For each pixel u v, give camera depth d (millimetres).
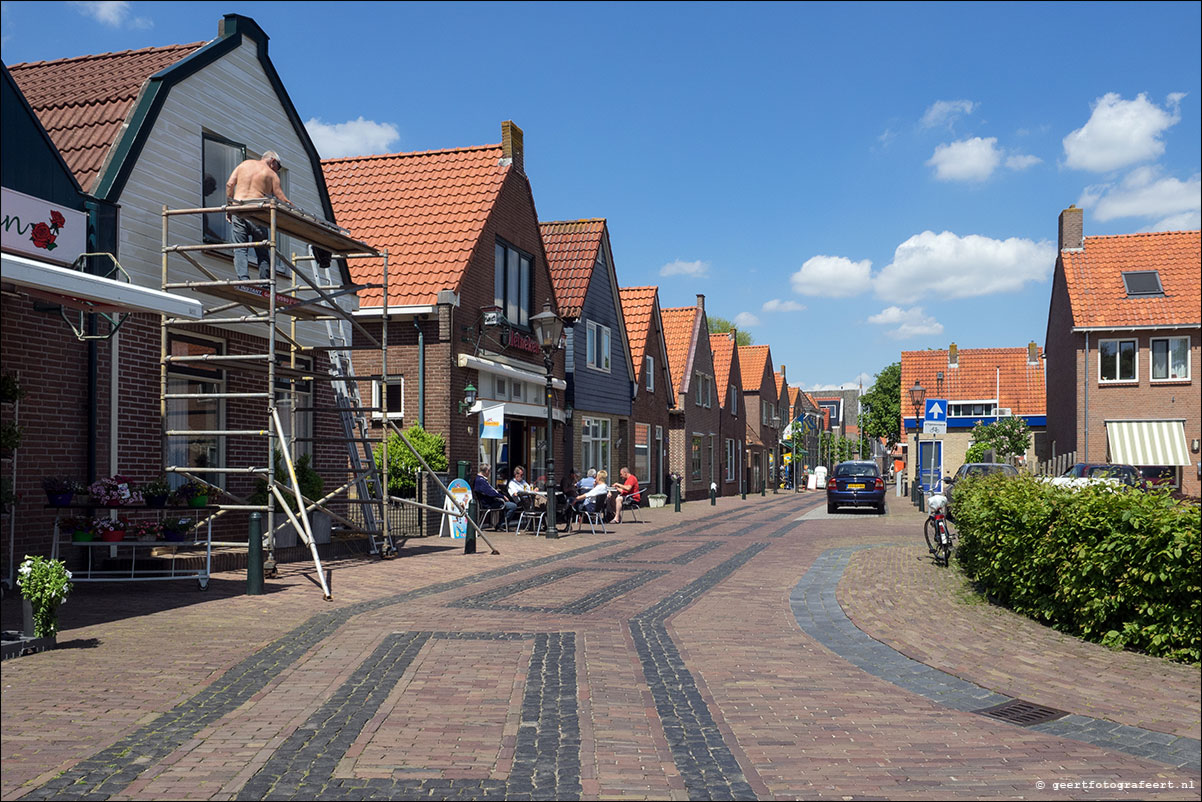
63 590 7652
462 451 20844
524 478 23984
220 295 13172
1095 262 37906
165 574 11445
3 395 9906
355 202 23016
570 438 27328
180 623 8812
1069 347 37500
